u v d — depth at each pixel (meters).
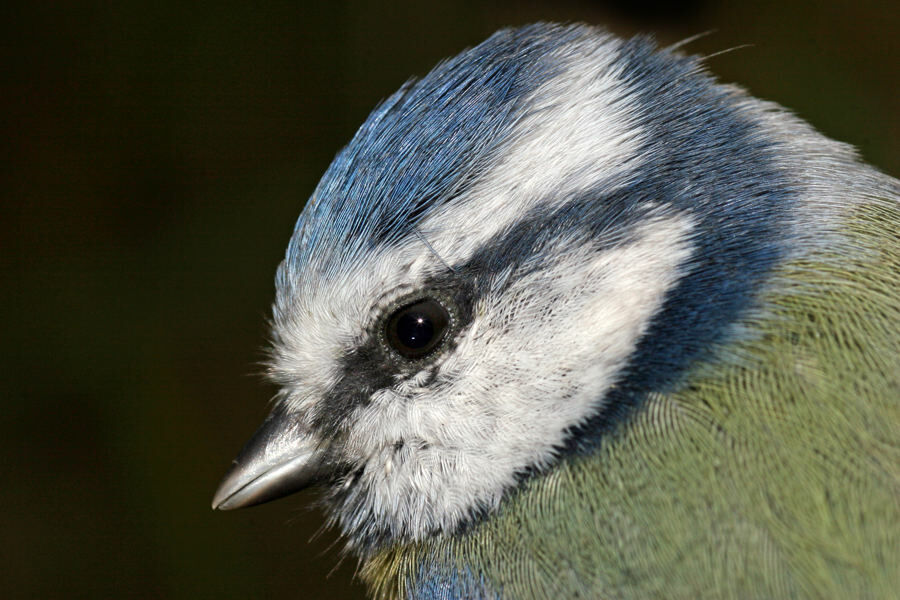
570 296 0.76
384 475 0.77
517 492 0.76
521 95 0.77
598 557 0.76
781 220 0.76
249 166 0.92
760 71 0.82
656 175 0.76
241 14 0.92
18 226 0.91
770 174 0.76
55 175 0.91
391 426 0.77
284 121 0.92
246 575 0.85
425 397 0.76
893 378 0.76
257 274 0.90
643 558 0.76
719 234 0.76
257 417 0.89
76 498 0.87
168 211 0.92
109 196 0.91
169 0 0.91
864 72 0.81
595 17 0.81
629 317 0.76
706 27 0.81
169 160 0.92
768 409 0.76
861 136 0.81
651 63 0.77
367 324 0.77
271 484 0.77
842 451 0.75
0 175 0.90
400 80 0.91
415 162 0.77
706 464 0.76
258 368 0.89
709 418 0.76
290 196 0.91
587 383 0.76
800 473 0.75
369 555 0.77
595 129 0.76
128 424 0.88
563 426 0.76
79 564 0.85
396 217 0.77
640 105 0.77
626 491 0.76
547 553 0.76
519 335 0.76
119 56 0.92
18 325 0.89
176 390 0.89
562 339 0.76
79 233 0.91
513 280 0.76
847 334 0.76
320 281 0.77
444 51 0.90
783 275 0.76
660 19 0.81
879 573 0.75
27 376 0.89
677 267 0.76
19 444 0.88
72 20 0.91
